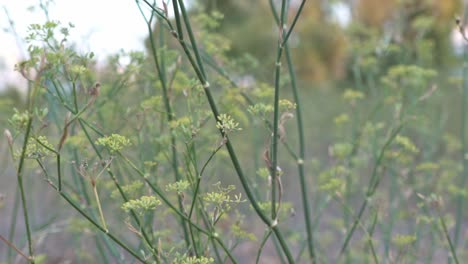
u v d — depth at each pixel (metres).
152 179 2.13
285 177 4.59
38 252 3.29
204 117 1.80
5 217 4.44
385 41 3.19
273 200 1.66
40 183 3.70
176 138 1.94
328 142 5.04
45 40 1.46
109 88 2.20
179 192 1.54
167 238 2.06
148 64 2.33
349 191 2.76
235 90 2.19
